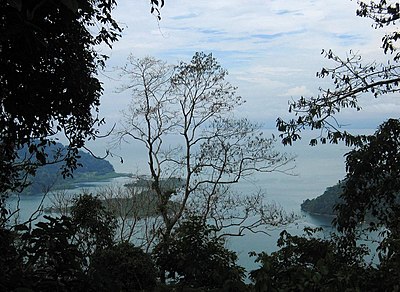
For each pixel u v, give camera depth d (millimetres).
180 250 6605
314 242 4816
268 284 3391
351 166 7211
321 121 7156
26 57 4004
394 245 3855
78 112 5348
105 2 4746
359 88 7402
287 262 4254
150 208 13523
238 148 14500
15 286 2125
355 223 7227
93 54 5395
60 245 2311
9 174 5633
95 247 9258
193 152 14461
